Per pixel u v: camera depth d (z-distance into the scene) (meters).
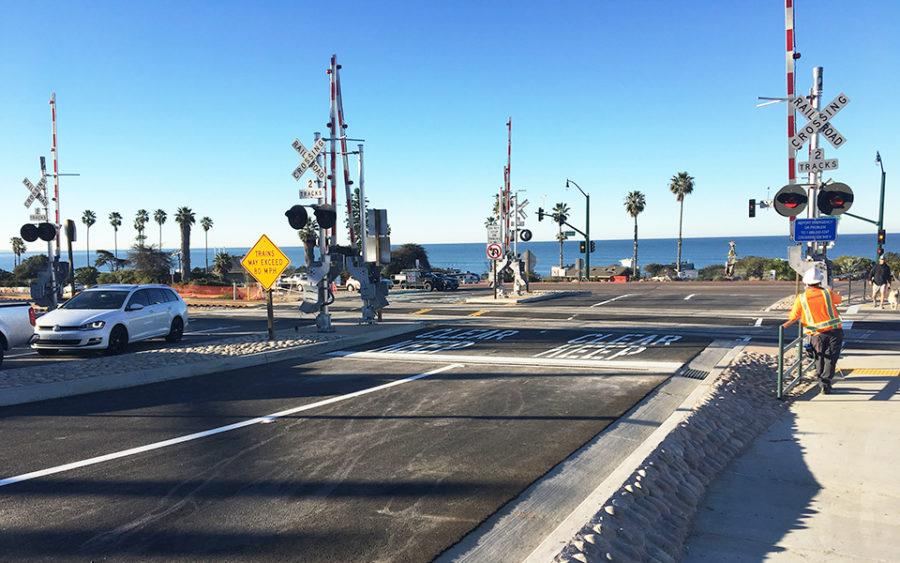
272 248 13.97
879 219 35.38
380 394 9.18
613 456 6.27
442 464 6.04
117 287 15.03
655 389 9.32
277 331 16.02
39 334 13.24
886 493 5.55
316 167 14.85
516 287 30.05
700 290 32.28
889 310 20.25
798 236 10.80
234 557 4.19
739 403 8.28
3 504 5.14
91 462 6.20
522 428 7.29
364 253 17.19
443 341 14.84
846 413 8.00
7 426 7.58
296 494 5.30
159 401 8.89
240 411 8.25
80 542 4.43
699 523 5.05
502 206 30.11
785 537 4.78
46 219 19.20
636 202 74.00
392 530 4.59
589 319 19.84
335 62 15.08
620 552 4.25
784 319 18.83
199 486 5.52
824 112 10.34
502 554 4.23
